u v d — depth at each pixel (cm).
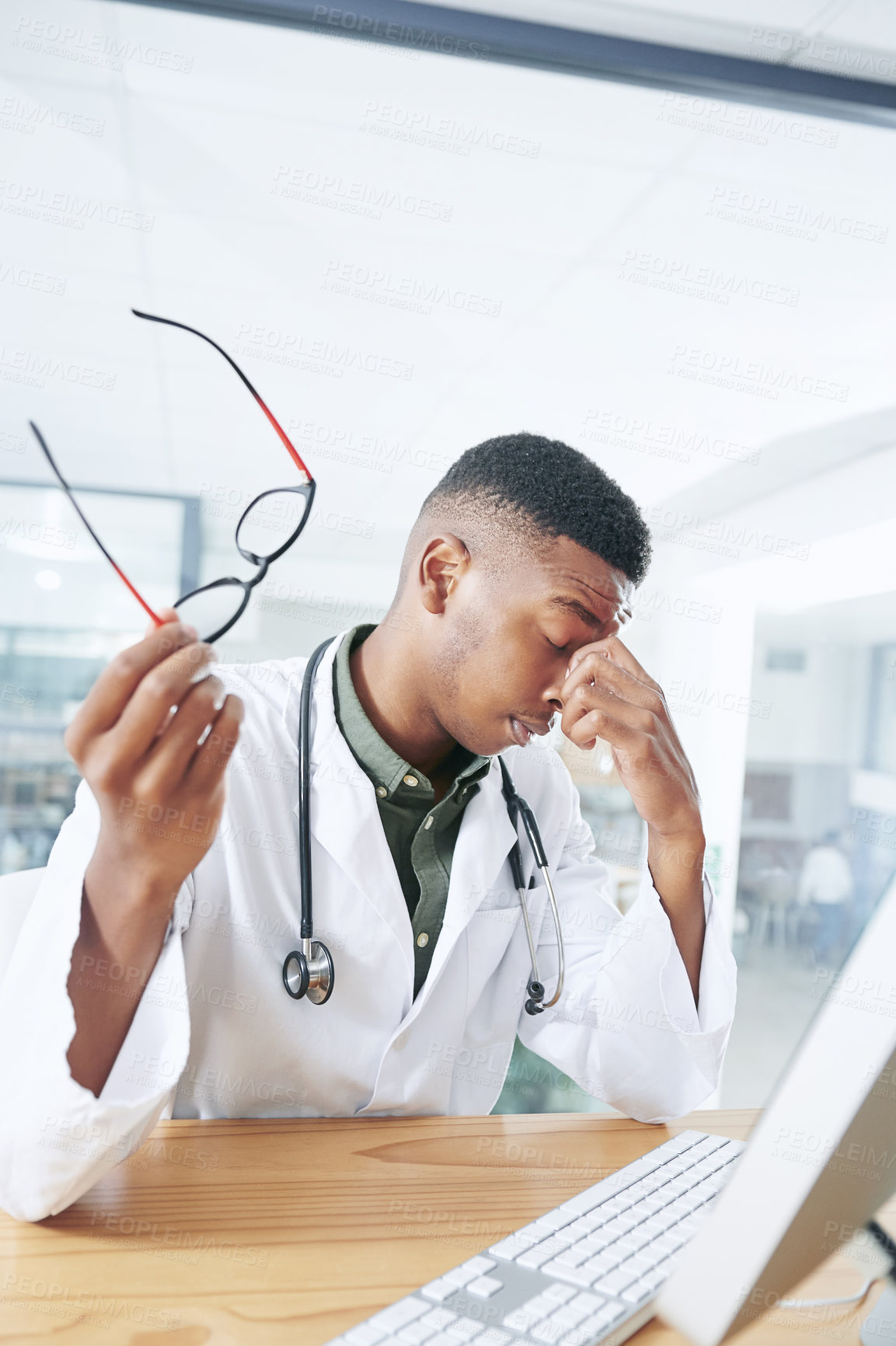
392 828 92
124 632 271
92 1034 60
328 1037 86
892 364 236
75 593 269
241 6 141
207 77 151
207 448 276
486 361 237
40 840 257
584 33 148
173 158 169
